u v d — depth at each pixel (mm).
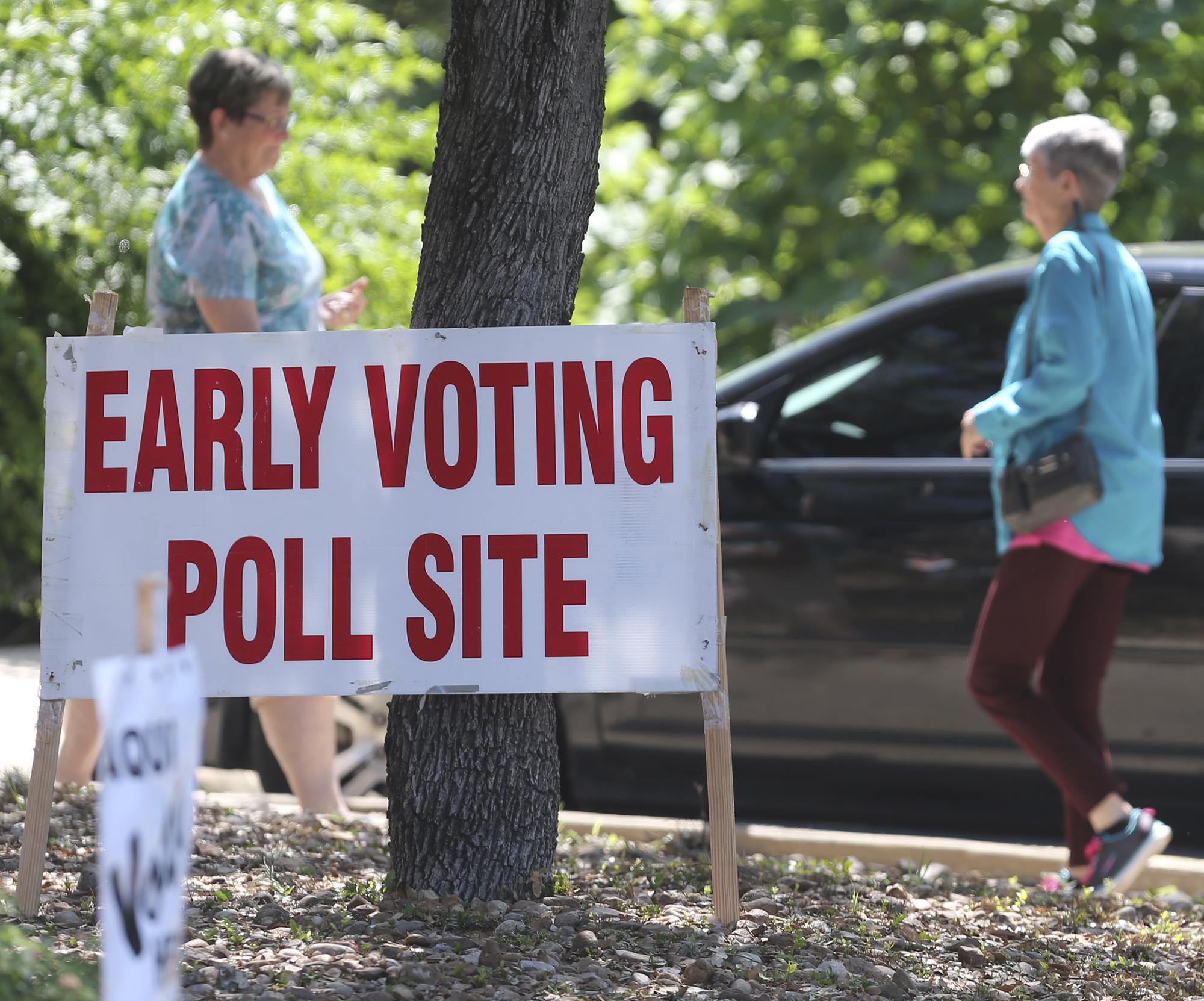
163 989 4727
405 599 9211
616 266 33188
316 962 8203
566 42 9406
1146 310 12406
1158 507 12125
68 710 13156
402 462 9250
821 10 30484
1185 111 29297
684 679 9148
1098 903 11500
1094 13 28891
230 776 16000
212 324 11836
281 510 9258
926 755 14172
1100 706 13633
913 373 14750
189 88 11984
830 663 14320
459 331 9234
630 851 12164
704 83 31188
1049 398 11578
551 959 8477
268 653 9195
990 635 12125
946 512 14062
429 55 42062
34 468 19453
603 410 9211
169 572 9242
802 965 8867
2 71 18500
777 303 31312
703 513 9148
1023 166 12664
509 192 9477
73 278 18812
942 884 12094
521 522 9195
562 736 14922
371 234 20125
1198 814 13867
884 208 30531
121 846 4508
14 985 5887
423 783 9578
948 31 29625
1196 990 9422
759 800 14820
